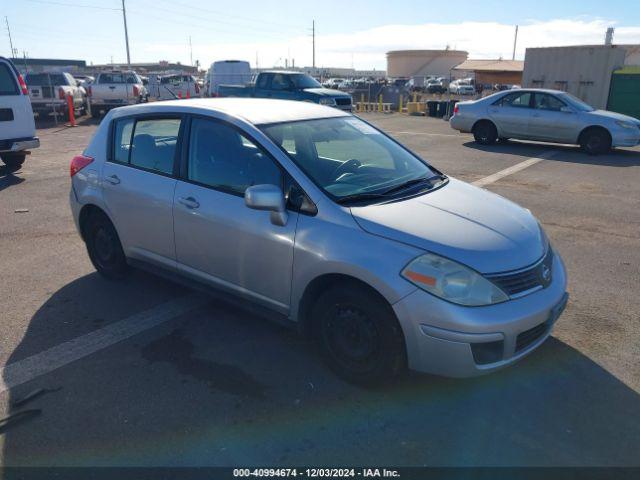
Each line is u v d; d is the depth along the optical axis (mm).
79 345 3914
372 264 3076
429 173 4250
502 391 3373
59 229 6688
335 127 4281
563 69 20906
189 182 4078
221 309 4500
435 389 3383
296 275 3447
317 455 2830
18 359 3729
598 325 4223
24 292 4828
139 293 4809
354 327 3285
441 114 23703
